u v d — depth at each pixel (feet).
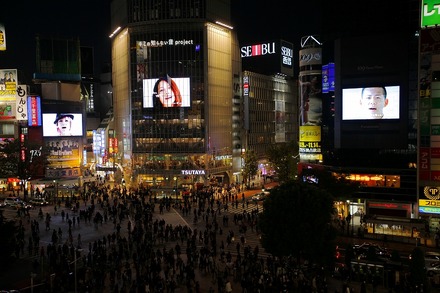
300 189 143.02
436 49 194.59
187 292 127.54
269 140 429.79
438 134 196.13
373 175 218.18
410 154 212.84
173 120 336.90
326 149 244.63
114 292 120.67
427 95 197.26
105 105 558.97
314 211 137.18
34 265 146.92
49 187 284.82
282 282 125.29
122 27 358.43
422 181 199.62
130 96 344.90
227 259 147.74
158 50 337.52
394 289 125.90
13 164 309.22
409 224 177.27
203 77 335.26
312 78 274.77
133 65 342.85
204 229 201.98
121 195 282.36
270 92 435.12
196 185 318.04
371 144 222.48
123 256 157.99
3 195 299.58
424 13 196.54
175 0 334.85
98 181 358.02
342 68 228.84
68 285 129.18
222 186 334.03
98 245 160.35
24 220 221.87
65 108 343.46
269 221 140.56
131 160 345.51
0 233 134.21
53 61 386.11
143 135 341.62
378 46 220.23
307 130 276.00
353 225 206.59
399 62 215.92
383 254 151.43
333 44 234.58
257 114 407.85
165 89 336.08
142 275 131.85
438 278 133.90
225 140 358.84
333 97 237.66
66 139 343.46
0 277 143.33
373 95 221.25
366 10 223.51
